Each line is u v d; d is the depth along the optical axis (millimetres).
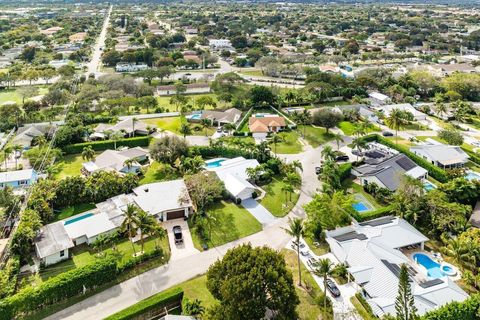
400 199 93688
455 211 87938
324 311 66375
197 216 94938
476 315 62562
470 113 178750
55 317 67000
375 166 117188
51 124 155125
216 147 134875
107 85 198625
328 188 103312
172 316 61250
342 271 74812
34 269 78500
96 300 70938
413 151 132625
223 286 59469
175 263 80812
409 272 75938
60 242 82875
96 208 101062
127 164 118562
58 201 100375
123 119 165500
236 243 87438
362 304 68938
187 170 115062
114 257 77125
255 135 153125
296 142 148000
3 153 134875
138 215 81375
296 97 193000
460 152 129875
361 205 104000
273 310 61250
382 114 170375
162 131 159500
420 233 86188
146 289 73625
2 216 93875
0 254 81375
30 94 192625
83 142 142000
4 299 66125
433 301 65688
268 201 105562
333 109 167875
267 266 61750
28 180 113312
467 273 73688
